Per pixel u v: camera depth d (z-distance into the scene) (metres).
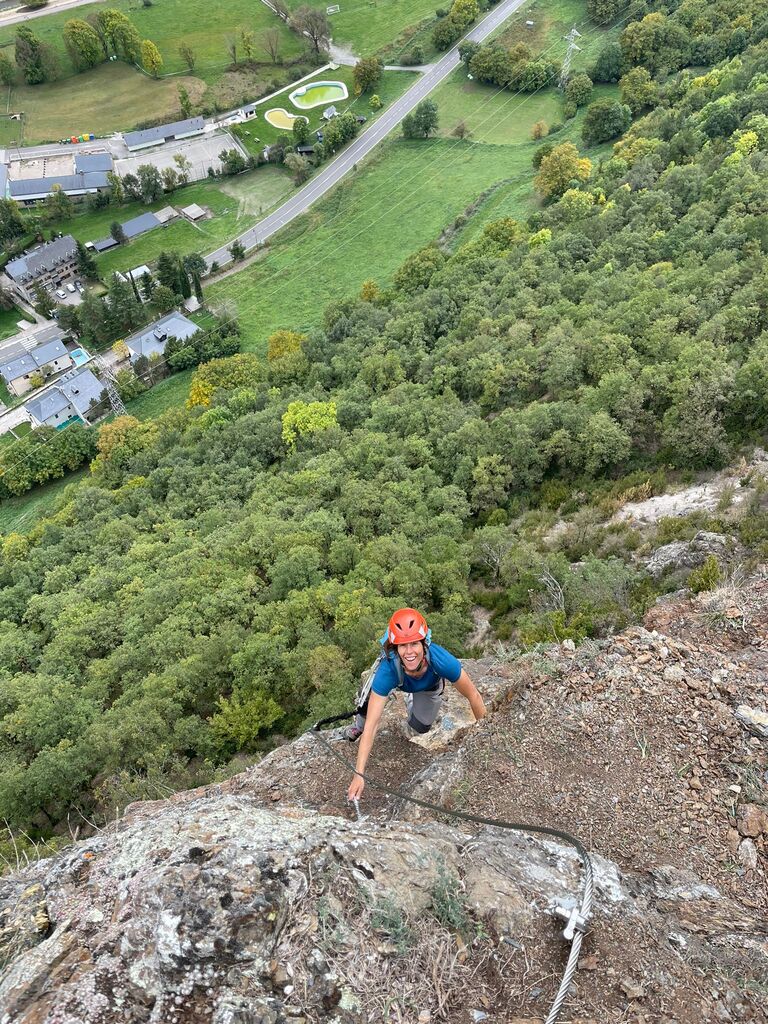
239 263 96.38
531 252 68.12
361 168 105.62
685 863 6.59
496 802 7.34
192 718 28.83
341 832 5.82
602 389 40.03
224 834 5.62
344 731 9.51
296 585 35.78
